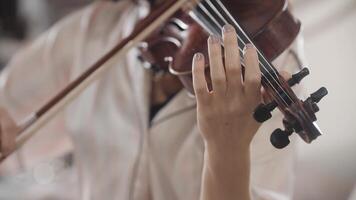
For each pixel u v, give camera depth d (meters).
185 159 1.59
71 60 1.83
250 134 1.34
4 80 1.90
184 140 1.60
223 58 1.33
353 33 3.59
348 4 3.59
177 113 1.61
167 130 1.61
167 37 1.65
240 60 1.31
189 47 1.54
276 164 1.52
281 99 1.30
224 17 1.47
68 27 1.85
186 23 1.65
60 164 3.23
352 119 3.56
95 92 1.72
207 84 1.40
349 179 3.39
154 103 1.66
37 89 1.87
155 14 1.59
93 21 1.81
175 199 1.62
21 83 1.88
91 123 1.71
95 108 1.72
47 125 1.87
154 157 1.62
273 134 1.29
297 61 1.52
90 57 1.77
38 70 1.87
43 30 3.94
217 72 1.29
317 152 3.54
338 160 3.49
